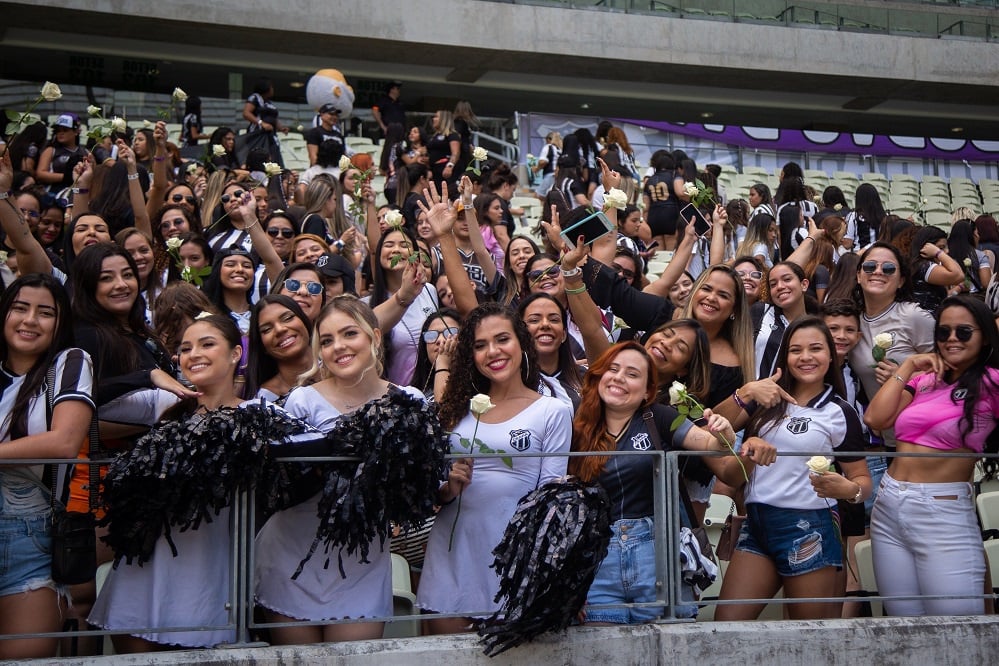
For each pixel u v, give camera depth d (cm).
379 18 1808
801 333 494
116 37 1781
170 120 1423
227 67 1866
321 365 440
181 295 555
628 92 2075
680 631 443
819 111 2191
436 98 2027
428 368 551
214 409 426
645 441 459
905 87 2075
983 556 491
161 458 386
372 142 1545
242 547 405
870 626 466
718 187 1471
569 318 627
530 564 403
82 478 408
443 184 571
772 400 480
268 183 948
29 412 403
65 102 1399
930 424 490
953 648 473
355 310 430
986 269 878
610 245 622
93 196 727
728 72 1994
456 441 445
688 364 518
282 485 403
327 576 421
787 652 455
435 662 416
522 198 1327
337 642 412
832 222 916
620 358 461
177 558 407
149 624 402
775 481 479
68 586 414
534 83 2027
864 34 2022
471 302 568
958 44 2053
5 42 1738
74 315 479
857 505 502
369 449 398
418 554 484
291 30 1762
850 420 490
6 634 388
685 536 454
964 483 488
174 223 705
